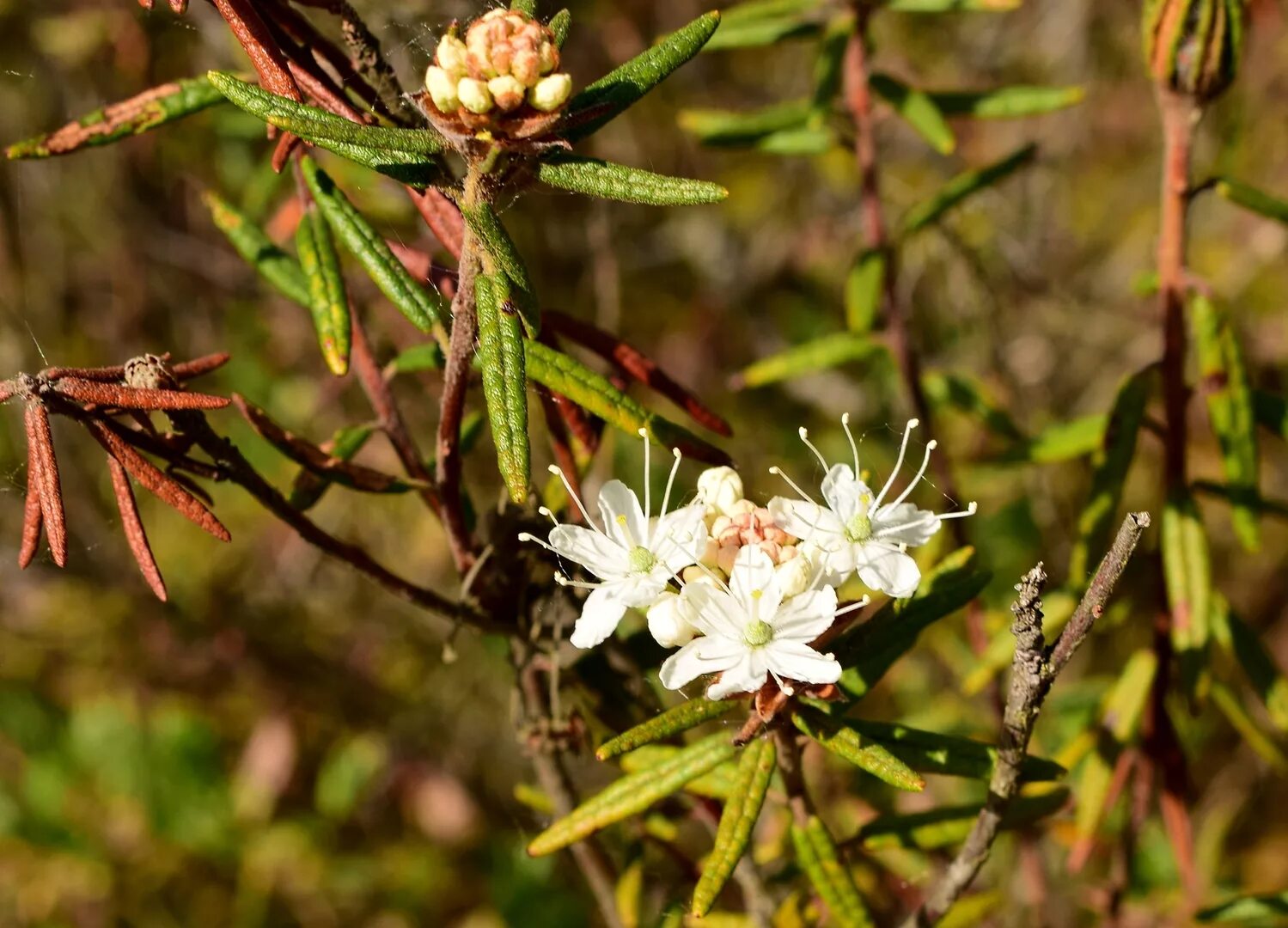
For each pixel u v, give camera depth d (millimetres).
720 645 214
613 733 261
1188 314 276
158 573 218
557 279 422
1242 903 270
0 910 388
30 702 404
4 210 410
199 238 419
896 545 221
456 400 223
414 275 245
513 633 254
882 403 423
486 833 400
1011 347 426
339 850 398
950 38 461
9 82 405
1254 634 276
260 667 408
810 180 468
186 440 222
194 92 240
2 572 404
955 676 360
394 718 412
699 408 247
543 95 203
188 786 397
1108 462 272
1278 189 462
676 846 284
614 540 222
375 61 230
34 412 210
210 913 393
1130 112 467
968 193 301
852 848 252
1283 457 450
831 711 219
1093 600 205
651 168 464
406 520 419
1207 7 257
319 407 390
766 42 299
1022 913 329
